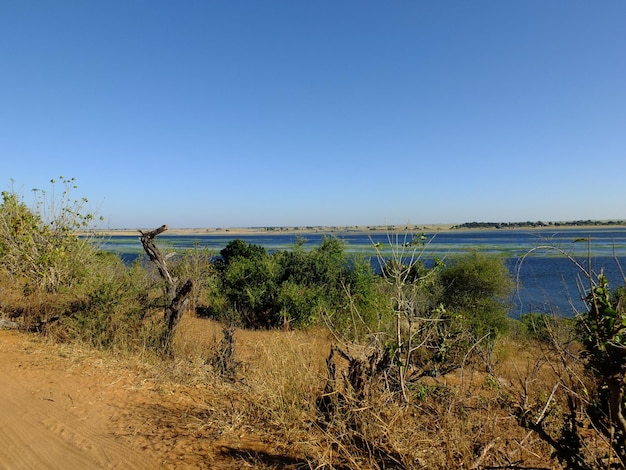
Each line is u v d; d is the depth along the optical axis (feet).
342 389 16.47
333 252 48.49
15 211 37.24
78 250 39.24
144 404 18.43
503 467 11.07
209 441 14.98
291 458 13.85
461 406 14.57
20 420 16.52
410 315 16.88
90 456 13.93
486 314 40.34
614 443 9.54
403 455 12.89
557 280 68.54
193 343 28.27
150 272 38.73
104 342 27.58
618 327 8.70
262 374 19.45
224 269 55.47
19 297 33.88
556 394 15.39
